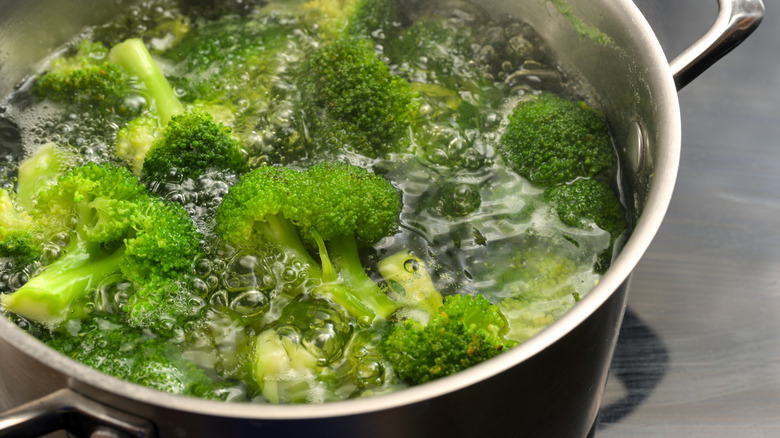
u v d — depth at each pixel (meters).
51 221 0.42
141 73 0.46
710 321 0.48
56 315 0.40
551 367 0.36
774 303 0.49
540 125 0.45
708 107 0.55
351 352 0.40
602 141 0.45
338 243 0.42
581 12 0.45
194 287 0.41
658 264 0.50
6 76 0.47
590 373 0.38
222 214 0.41
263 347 0.39
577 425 0.40
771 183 0.53
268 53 0.48
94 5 0.49
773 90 0.56
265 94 0.47
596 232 0.43
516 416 0.36
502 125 0.46
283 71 0.48
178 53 0.49
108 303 0.41
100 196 0.41
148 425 0.34
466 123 0.46
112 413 0.34
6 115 0.46
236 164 0.44
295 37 0.49
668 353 0.47
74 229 0.42
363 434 0.34
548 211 0.44
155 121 0.45
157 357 0.39
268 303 0.41
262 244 0.42
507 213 0.44
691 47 0.41
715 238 0.51
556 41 0.48
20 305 0.40
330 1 0.50
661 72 0.41
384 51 0.49
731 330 0.48
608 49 0.45
